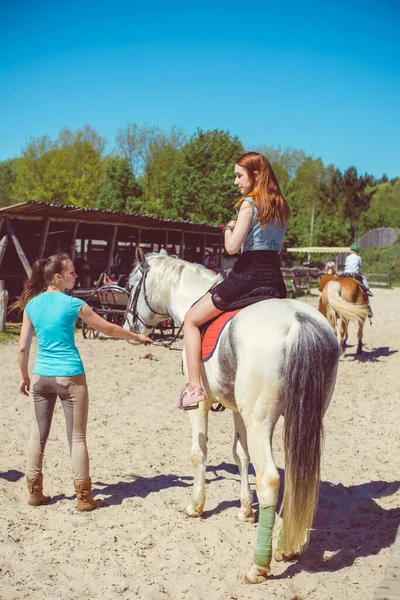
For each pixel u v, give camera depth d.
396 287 38.47
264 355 3.51
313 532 4.41
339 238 60.59
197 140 40.62
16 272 18.27
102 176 54.41
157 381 9.91
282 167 71.06
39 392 4.77
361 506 4.98
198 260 27.42
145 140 61.84
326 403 3.67
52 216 17.31
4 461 5.91
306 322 3.51
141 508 4.87
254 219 3.84
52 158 53.47
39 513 4.74
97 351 12.59
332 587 3.57
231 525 4.54
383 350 13.68
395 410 8.13
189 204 39.31
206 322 4.02
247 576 3.64
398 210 74.88
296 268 31.00
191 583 3.65
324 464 6.08
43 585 3.64
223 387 3.85
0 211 15.83
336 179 86.50
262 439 3.55
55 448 6.32
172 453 6.36
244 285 3.88
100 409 8.11
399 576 2.80
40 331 4.75
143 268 5.69
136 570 3.84
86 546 4.17
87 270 19.08
